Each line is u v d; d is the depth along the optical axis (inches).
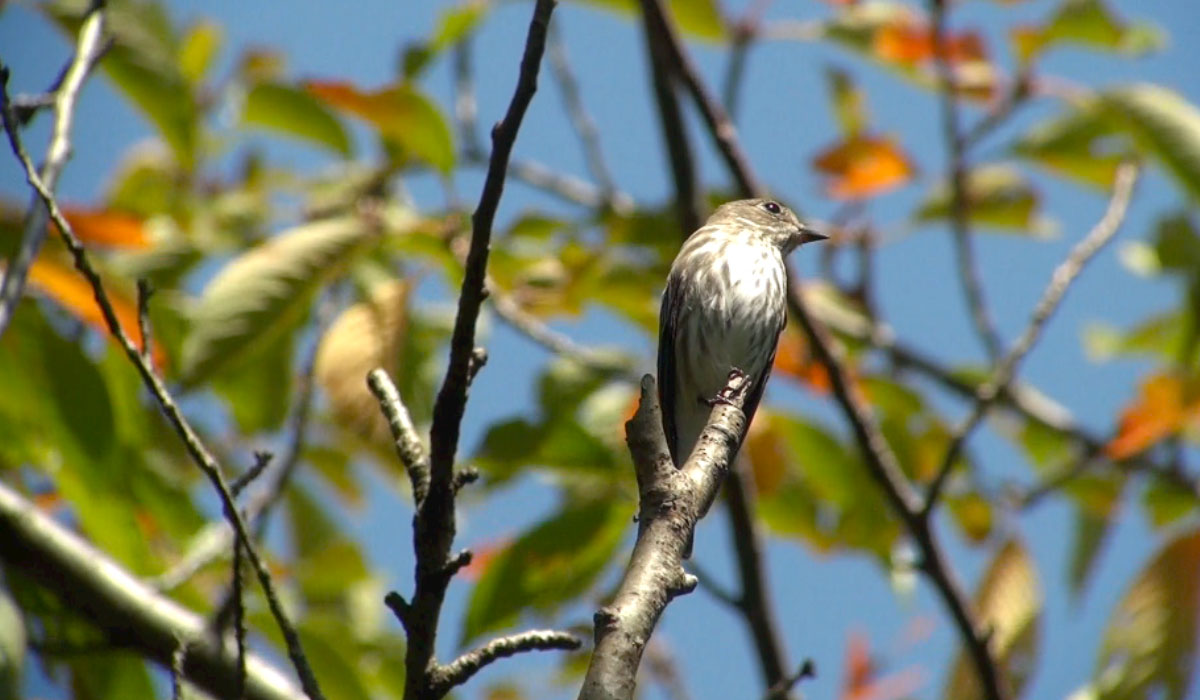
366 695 354.6
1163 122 408.5
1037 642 391.9
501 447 358.6
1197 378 387.9
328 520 468.1
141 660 366.9
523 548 357.1
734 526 429.1
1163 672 360.5
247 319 359.6
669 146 437.7
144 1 388.2
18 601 358.3
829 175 437.7
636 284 413.7
